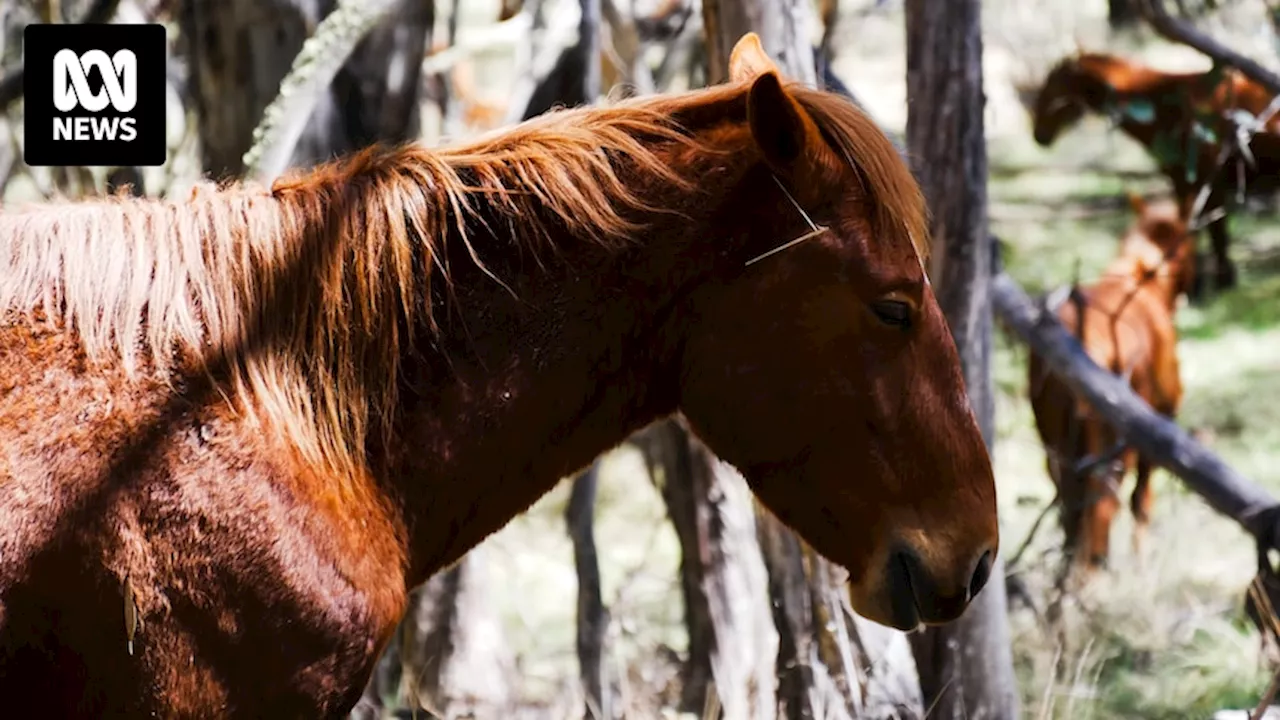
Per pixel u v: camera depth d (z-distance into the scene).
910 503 3.49
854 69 17.22
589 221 3.39
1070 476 7.80
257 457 3.12
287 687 3.12
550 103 6.40
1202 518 8.54
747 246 3.41
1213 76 7.60
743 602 6.08
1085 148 18.25
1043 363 7.87
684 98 3.54
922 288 3.46
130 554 3.01
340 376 3.30
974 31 4.98
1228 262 13.66
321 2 5.66
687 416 3.52
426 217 3.38
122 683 3.03
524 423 3.42
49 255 3.15
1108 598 7.30
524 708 6.55
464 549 3.50
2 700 3.01
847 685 4.98
